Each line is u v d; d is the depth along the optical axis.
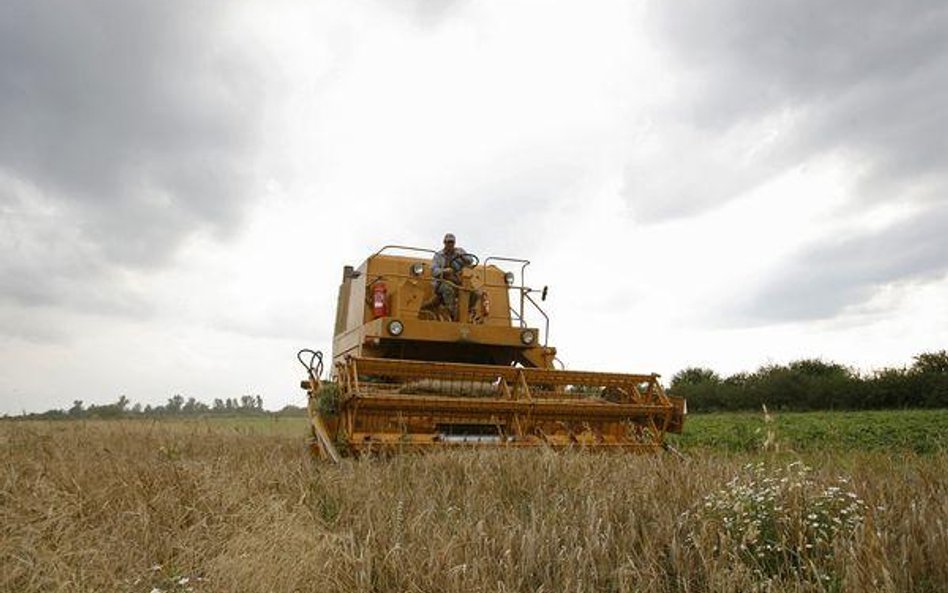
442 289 13.16
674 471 7.30
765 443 6.88
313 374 12.27
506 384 11.11
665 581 4.76
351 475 7.67
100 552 5.16
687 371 42.69
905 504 5.53
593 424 11.41
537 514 5.95
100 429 18.73
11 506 6.20
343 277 16.00
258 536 5.34
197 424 19.11
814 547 4.86
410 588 4.58
